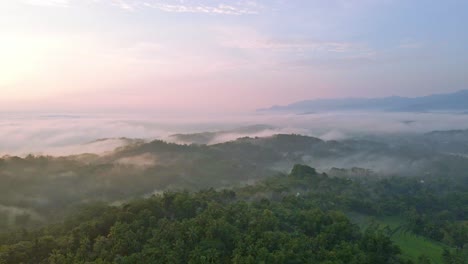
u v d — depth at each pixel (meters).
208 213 82.19
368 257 75.25
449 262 89.38
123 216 80.69
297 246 72.12
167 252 67.44
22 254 68.69
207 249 69.00
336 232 82.94
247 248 69.94
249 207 93.38
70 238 73.75
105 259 66.00
